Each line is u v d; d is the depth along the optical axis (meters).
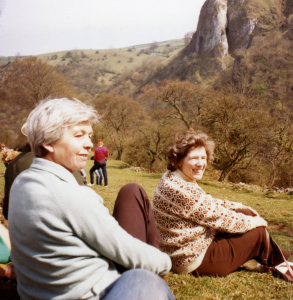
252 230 2.70
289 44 84.12
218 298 2.31
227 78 93.06
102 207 1.33
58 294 1.26
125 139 43.31
